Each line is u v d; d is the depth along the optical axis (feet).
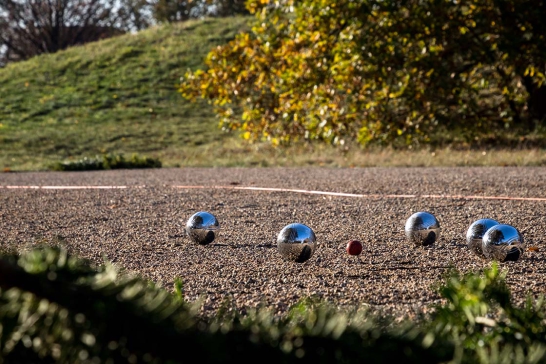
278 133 61.36
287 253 14.93
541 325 7.29
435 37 56.29
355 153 57.67
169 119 91.71
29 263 4.54
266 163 56.18
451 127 58.65
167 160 66.44
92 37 173.88
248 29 120.16
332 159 55.77
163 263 15.47
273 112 59.72
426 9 55.06
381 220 21.84
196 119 91.61
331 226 20.84
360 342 4.86
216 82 59.26
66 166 56.29
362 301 11.34
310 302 10.56
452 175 37.45
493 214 22.33
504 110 62.54
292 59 56.39
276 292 12.27
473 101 59.47
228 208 25.55
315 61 56.29
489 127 62.08
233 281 13.34
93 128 87.40
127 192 32.07
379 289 12.30
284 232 15.02
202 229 17.69
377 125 58.13
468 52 59.31
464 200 26.12
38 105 97.86
